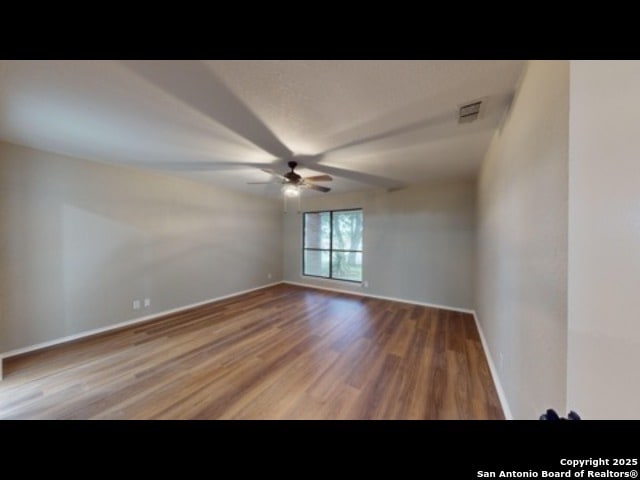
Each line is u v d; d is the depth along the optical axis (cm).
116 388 195
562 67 82
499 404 176
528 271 123
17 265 247
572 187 64
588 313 57
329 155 265
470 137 217
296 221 593
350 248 529
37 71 132
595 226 56
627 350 49
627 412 49
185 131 206
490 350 238
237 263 494
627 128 50
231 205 479
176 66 128
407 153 261
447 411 170
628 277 49
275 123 191
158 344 274
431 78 136
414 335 302
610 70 54
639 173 48
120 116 182
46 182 264
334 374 216
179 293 395
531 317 118
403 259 453
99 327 306
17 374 214
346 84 142
